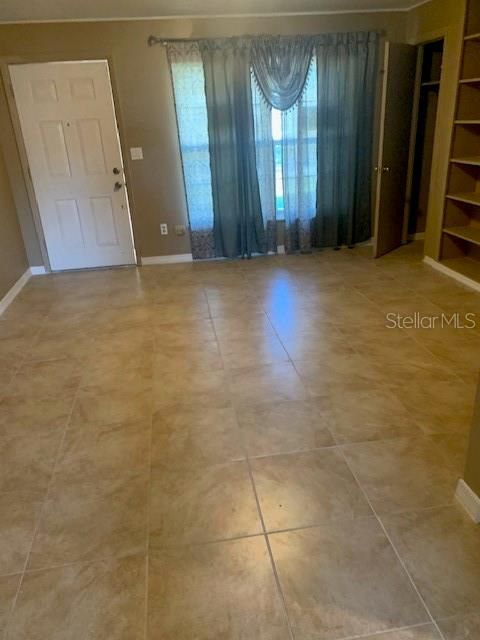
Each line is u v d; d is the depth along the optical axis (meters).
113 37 4.12
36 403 2.53
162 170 4.61
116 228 4.76
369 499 1.79
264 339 3.13
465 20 3.54
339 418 2.28
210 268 4.70
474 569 1.50
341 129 4.63
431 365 2.71
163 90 4.34
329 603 1.42
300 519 1.71
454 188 4.11
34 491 1.91
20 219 4.59
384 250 4.86
